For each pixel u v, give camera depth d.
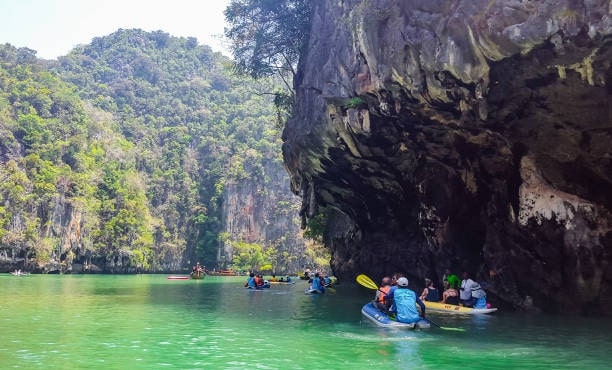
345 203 21.73
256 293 21.25
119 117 100.88
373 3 11.62
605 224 11.73
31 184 60.62
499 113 10.91
